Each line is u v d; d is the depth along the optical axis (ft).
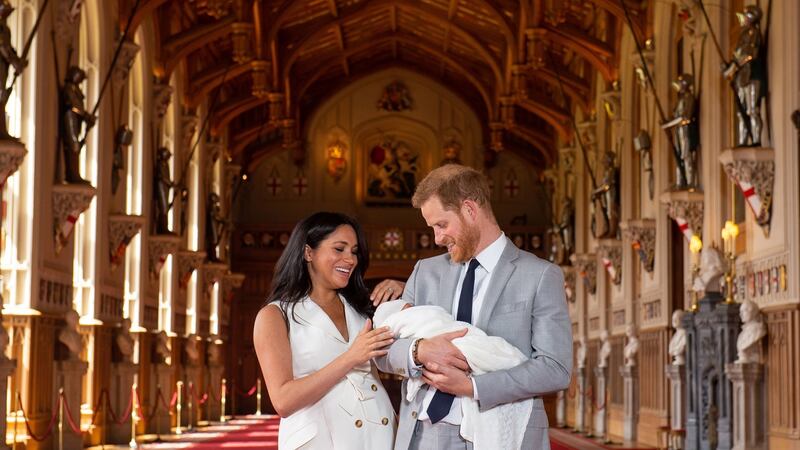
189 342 89.25
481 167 125.90
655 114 68.59
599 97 88.79
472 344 14.17
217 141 99.60
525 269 14.88
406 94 127.24
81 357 60.44
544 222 123.75
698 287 50.60
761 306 46.73
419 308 14.82
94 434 61.41
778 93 45.06
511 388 14.06
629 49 77.30
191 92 86.84
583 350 91.30
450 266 15.52
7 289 49.55
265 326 16.12
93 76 61.82
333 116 126.93
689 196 55.93
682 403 58.18
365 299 16.87
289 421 16.02
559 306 14.71
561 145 106.73
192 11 89.30
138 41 71.82
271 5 87.51
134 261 73.61
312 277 16.55
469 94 126.93
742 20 46.60
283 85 101.65
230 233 116.67
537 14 79.05
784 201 44.04
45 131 51.34
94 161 61.67
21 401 49.70
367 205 126.93
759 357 45.85
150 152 75.77
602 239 80.28
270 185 125.39
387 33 117.91
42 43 50.55
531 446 14.43
